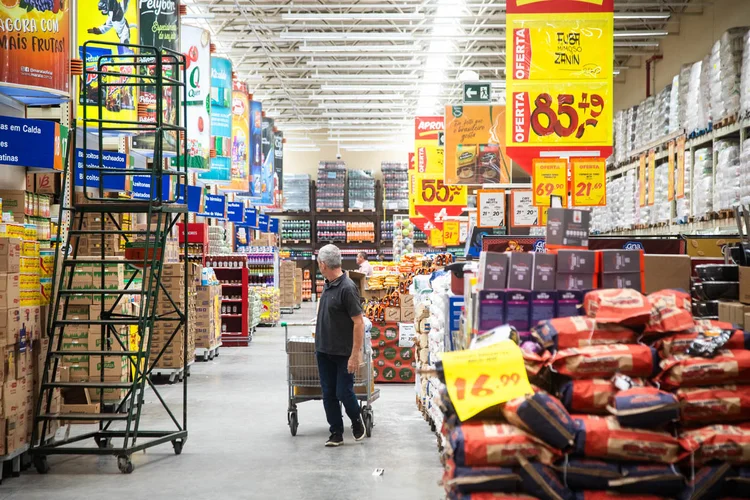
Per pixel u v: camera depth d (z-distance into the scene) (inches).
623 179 658.2
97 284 297.9
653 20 734.5
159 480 223.3
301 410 335.6
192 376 441.1
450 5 756.0
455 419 130.8
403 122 1250.0
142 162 462.0
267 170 976.3
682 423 130.9
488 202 426.9
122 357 294.8
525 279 154.5
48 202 279.3
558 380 133.0
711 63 443.5
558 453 124.6
